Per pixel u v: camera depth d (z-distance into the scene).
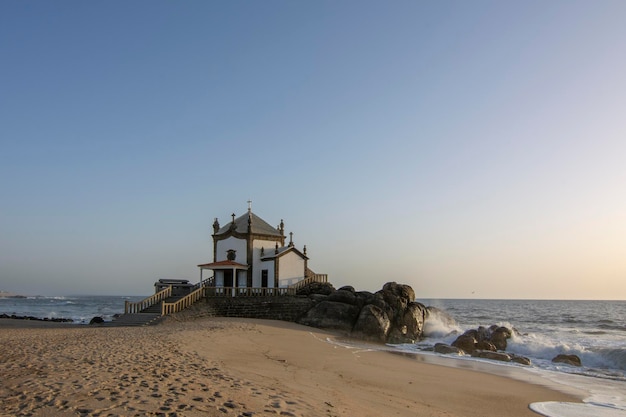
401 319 47.94
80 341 26.11
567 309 141.62
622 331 62.69
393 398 17.53
